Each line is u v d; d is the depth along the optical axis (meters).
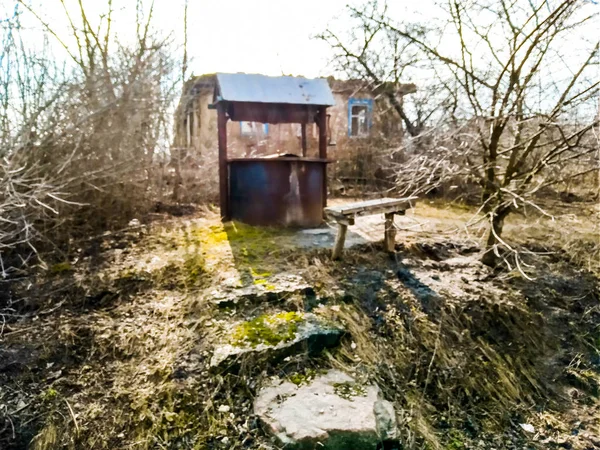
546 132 3.68
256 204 4.75
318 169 4.90
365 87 8.66
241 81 4.66
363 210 3.48
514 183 3.77
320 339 2.65
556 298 3.58
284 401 2.23
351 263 3.62
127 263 3.63
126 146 5.00
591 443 2.43
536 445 2.41
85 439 2.04
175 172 6.35
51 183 3.77
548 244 4.39
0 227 3.49
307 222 4.82
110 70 5.01
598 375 2.97
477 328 3.08
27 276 3.45
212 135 9.97
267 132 10.19
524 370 2.89
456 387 2.67
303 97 4.77
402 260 3.77
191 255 3.74
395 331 2.88
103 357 2.52
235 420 2.18
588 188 5.76
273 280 3.23
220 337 2.60
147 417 2.14
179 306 2.95
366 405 2.23
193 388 2.29
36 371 2.39
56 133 4.07
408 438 2.23
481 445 2.37
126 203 5.03
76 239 4.28
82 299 3.08
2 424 2.07
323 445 1.98
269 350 2.48
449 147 4.54
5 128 3.75
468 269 3.75
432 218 5.45
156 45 5.84
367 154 8.77
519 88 3.54
